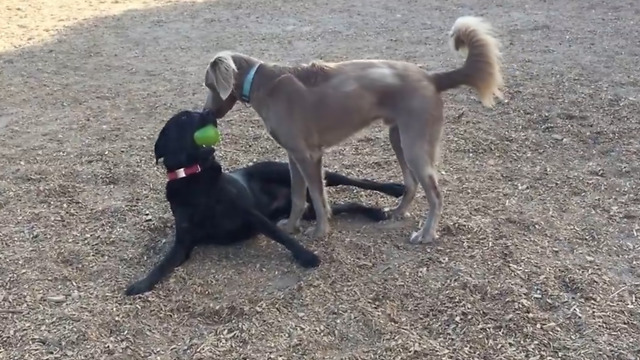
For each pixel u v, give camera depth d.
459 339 3.12
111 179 4.41
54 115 5.36
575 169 4.28
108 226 3.94
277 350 3.11
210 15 7.85
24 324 3.29
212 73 3.62
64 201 4.19
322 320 3.24
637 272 3.45
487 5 7.70
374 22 7.31
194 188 3.57
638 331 3.13
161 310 3.35
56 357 3.13
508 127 4.79
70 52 6.68
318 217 3.77
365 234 3.78
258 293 3.42
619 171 4.23
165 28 7.40
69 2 8.65
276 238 3.63
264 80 3.65
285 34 7.03
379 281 3.43
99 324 3.27
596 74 5.53
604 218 3.82
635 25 6.61
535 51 6.09
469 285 3.36
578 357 3.02
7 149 4.86
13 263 3.67
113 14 8.03
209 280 3.51
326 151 4.61
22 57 6.57
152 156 4.66
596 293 3.31
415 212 3.94
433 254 3.59
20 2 8.69
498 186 4.14
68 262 3.68
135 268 3.64
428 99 3.58
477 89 3.68
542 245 3.62
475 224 3.77
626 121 4.78
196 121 3.60
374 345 3.11
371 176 4.33
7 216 4.06
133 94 5.67
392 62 3.70
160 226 3.91
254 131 4.95
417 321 3.21
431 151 3.62
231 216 3.63
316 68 3.65
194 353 3.11
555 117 4.88
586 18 6.96
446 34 6.75
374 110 3.64
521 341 3.09
